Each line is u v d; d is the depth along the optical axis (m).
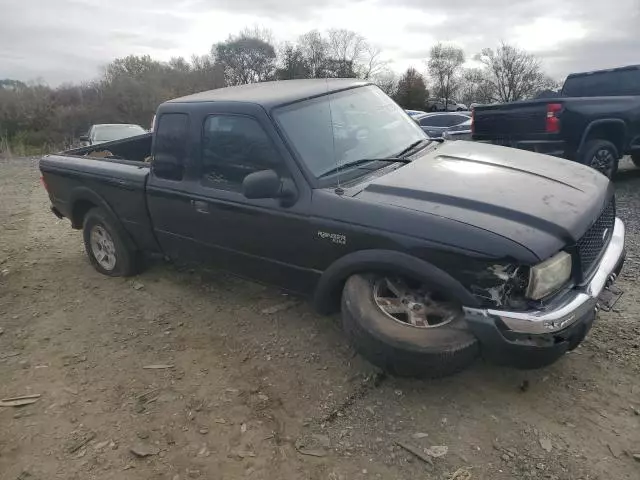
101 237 5.62
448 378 3.46
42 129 37.69
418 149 4.22
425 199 3.25
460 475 2.72
